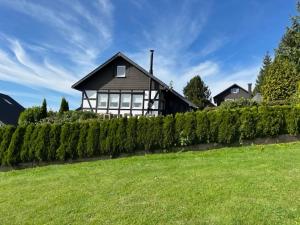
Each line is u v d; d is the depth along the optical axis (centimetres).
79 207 789
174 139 1378
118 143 1397
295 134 1374
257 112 1391
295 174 902
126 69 2945
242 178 888
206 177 925
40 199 881
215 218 658
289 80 2630
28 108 2227
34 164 1466
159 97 2844
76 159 1441
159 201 773
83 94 3008
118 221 691
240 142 1372
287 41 3256
